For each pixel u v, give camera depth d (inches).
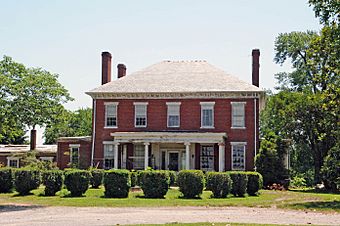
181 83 1823.3
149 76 1895.9
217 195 1144.8
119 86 1854.1
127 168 1776.6
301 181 1844.2
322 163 1716.3
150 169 1342.3
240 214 816.9
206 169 1736.0
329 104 1080.2
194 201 1047.6
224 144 1716.3
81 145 1878.7
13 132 1177.4
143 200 1064.8
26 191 1242.0
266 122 2598.4
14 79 1135.0
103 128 1834.4
